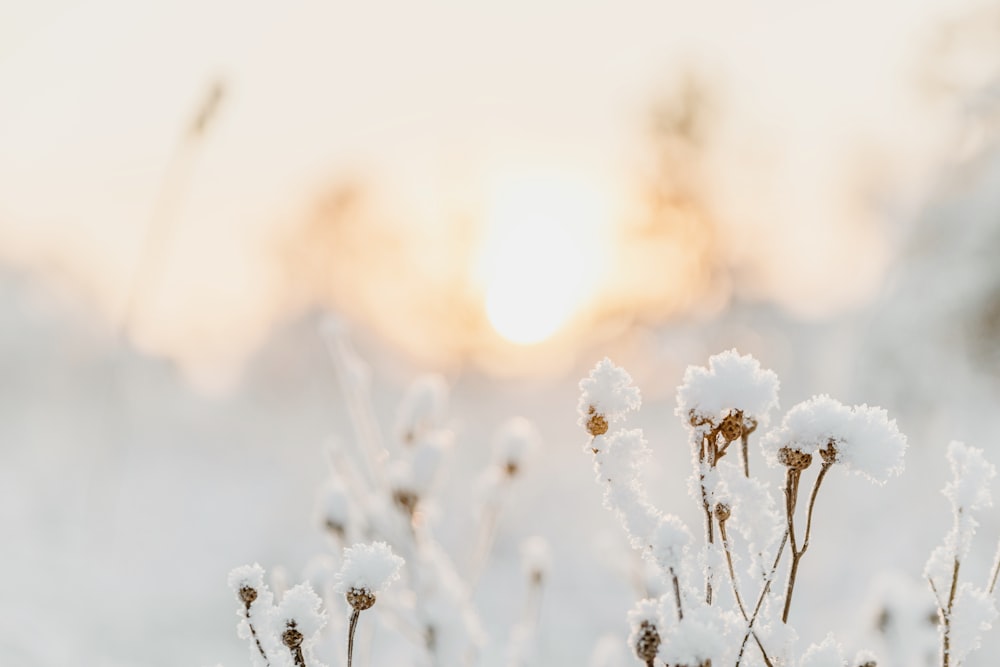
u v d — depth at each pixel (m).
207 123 2.27
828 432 0.93
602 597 4.26
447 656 1.61
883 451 0.92
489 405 11.14
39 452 7.36
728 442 1.00
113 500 4.02
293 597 1.02
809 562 4.94
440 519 1.80
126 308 2.68
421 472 1.69
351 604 0.98
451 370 10.95
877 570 4.82
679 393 0.99
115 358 3.16
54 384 9.77
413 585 1.64
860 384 6.29
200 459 12.73
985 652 3.25
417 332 11.13
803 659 1.01
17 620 2.77
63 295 9.87
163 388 13.07
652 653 0.92
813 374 8.21
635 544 1.02
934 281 6.02
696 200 10.90
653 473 1.67
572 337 11.86
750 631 0.95
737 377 0.97
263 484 10.91
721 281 10.40
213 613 4.43
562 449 10.28
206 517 8.34
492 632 3.51
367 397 1.81
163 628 3.72
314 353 13.89
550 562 1.86
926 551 4.98
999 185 5.97
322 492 1.61
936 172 6.42
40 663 2.43
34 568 3.65
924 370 5.94
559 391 11.79
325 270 12.23
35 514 4.49
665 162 11.01
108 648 2.96
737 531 1.04
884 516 5.43
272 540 7.12
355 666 1.60
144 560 5.25
